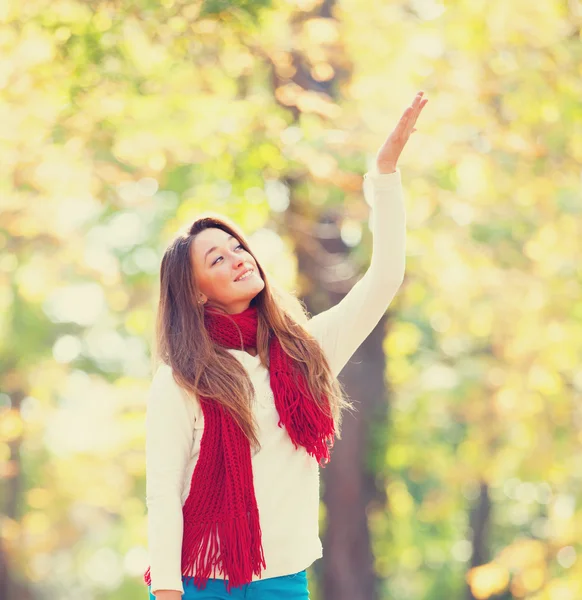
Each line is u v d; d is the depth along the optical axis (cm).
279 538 405
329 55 1034
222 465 408
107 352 2209
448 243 1155
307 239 1181
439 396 1706
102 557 2962
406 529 2067
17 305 1877
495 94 1019
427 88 1034
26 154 992
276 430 418
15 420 1666
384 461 1434
